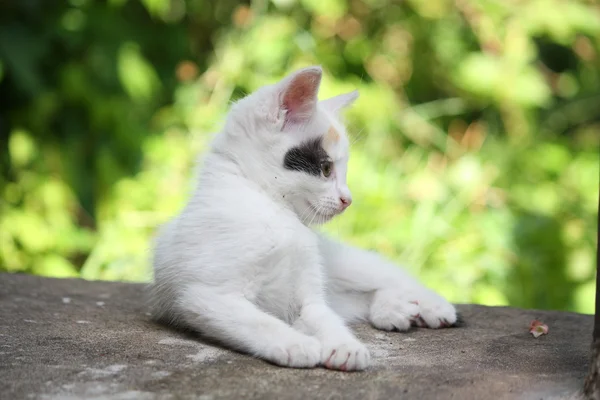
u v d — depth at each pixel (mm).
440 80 9938
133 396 3346
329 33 9289
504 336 4617
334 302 5008
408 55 9703
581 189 9055
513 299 7668
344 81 9148
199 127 8797
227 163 4625
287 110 4598
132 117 8852
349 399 3348
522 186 8852
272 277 4371
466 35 9812
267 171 4570
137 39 9336
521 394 3467
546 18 9328
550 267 8141
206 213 4414
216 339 4129
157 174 8555
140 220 8164
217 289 4238
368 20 9617
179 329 4504
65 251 8328
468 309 5414
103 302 5355
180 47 9633
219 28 9727
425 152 9352
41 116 8578
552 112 10500
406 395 3412
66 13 8797
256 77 8883
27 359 3809
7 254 8094
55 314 4832
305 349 3779
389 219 8102
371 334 4625
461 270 7621
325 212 4645
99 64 8750
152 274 4895
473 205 8352
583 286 8016
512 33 9398
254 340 3932
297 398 3346
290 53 9125
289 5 9070
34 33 8688
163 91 9430
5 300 5199
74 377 3561
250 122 4605
